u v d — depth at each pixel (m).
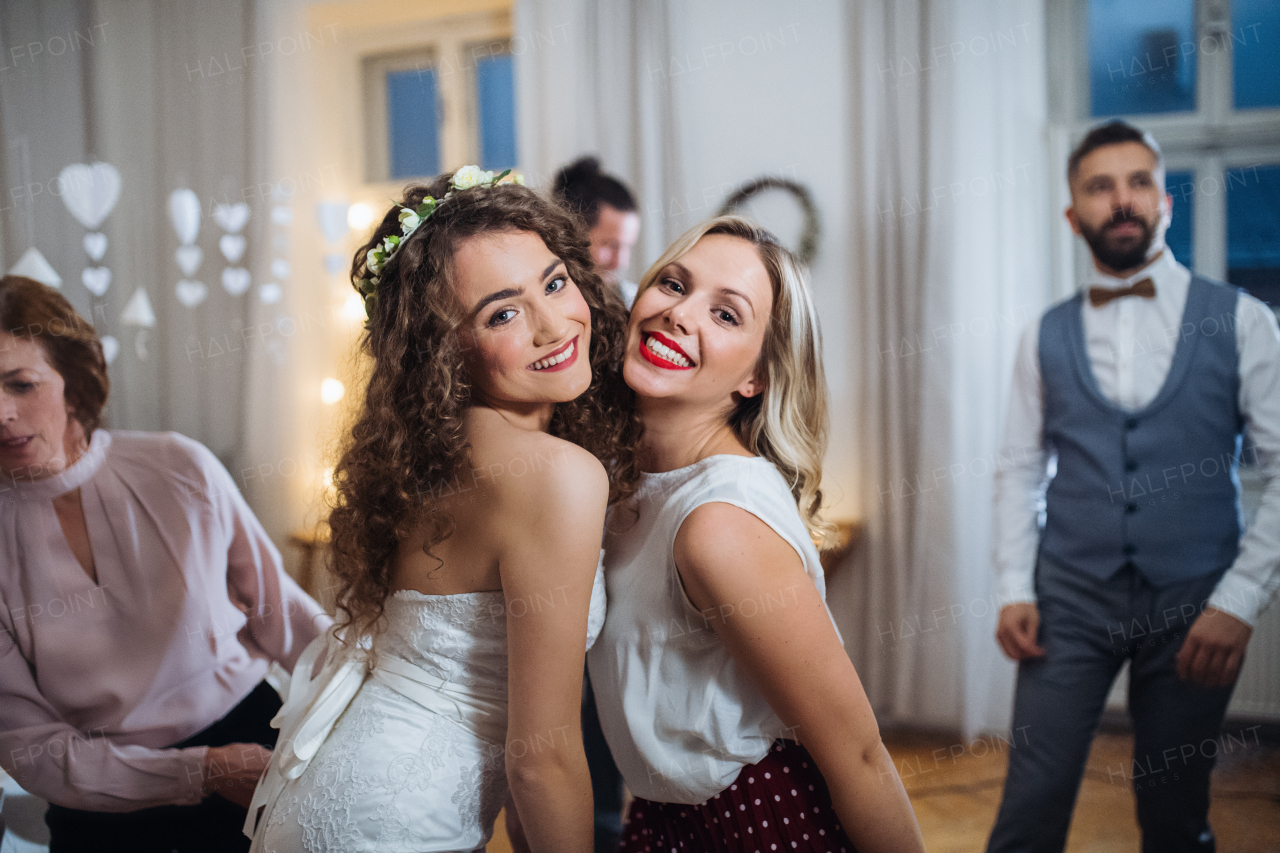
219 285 3.64
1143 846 1.85
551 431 1.17
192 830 1.41
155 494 1.42
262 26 3.57
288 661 1.54
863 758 1.02
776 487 1.07
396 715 1.07
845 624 3.11
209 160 3.63
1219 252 2.95
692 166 3.25
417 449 1.04
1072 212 2.05
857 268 3.12
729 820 1.09
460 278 1.02
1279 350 1.80
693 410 1.15
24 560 1.34
